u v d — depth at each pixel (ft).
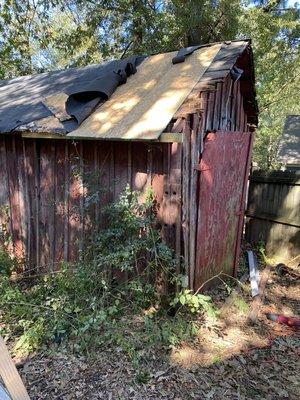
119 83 13.99
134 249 11.32
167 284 11.84
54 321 10.73
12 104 16.19
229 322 11.91
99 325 10.74
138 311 11.91
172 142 10.29
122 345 9.94
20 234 16.52
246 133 15.16
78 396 8.41
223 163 13.60
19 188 16.07
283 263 17.76
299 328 11.73
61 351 9.91
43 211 15.30
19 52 41.24
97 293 12.19
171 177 11.08
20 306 11.91
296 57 42.96
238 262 16.79
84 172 13.41
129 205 11.48
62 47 42.16
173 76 12.76
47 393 8.48
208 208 12.95
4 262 15.58
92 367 9.36
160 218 11.64
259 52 40.06
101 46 41.24
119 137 10.52
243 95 15.96
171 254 11.27
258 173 19.21
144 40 38.42
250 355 10.24
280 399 8.61
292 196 17.79
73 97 13.80
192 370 9.46
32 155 15.14
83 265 12.47
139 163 11.90
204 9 33.06
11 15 36.96
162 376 9.15
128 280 12.45
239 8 35.45
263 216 19.19
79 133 11.66
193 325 11.27
